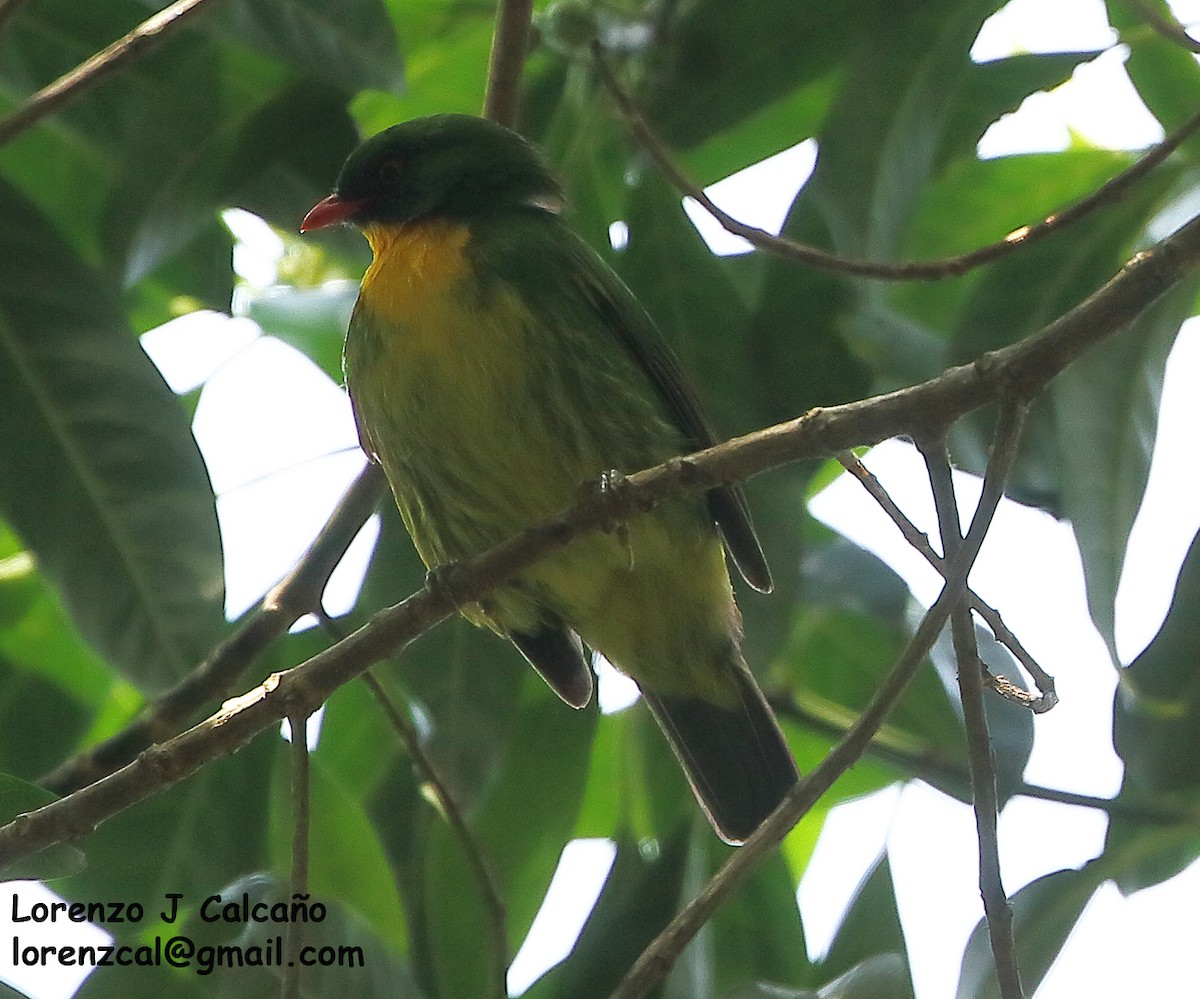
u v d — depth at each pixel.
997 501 5.86
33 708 9.59
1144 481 8.18
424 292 8.59
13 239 8.60
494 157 9.18
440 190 9.15
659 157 7.46
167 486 8.51
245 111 9.23
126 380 8.59
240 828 8.83
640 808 10.05
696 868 9.30
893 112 8.32
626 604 8.82
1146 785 8.02
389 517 9.34
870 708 5.81
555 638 9.28
